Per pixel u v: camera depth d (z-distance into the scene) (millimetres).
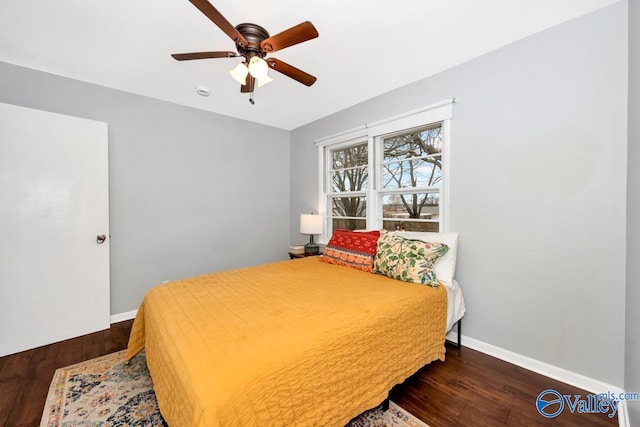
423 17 1667
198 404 826
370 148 2922
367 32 1810
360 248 2414
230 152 3484
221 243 3424
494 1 1539
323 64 2215
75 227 2359
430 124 2430
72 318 2344
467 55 2084
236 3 1539
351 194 3297
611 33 1546
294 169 4047
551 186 1767
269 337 1135
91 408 1477
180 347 1090
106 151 2516
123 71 2336
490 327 2051
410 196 2666
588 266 1637
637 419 1206
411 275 1933
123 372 1814
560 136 1729
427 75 2395
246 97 2873
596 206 1606
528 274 1869
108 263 2537
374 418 1412
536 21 1706
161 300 1602
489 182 2047
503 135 1971
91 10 1617
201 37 1874
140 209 2824
